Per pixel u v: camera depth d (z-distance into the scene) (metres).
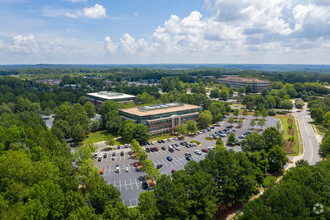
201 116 177.75
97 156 124.88
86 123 168.88
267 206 62.88
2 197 62.22
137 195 87.31
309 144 145.12
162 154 128.25
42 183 67.88
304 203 60.66
